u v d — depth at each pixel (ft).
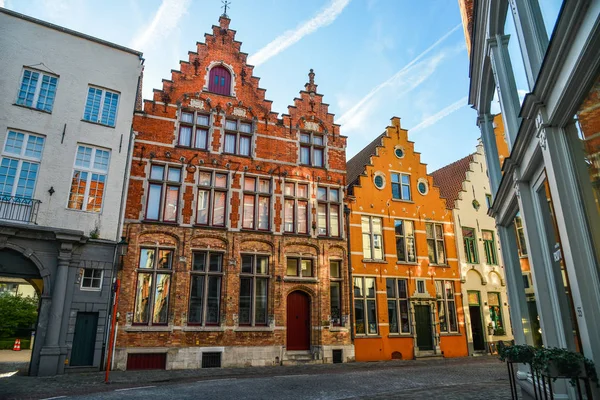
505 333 74.33
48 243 46.09
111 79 54.95
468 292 74.38
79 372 45.27
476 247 77.30
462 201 78.38
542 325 25.36
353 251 66.49
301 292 62.18
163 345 51.42
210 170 59.98
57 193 48.57
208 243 57.31
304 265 63.21
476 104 42.45
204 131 61.87
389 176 73.51
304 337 60.70
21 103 48.88
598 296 17.13
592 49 14.82
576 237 18.24
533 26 21.58
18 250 44.39
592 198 17.52
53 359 43.47
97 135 52.49
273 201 62.75
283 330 58.23
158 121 58.39
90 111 52.95
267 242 60.85
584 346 17.71
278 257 60.75
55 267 45.98
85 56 53.83
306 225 64.80
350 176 79.61
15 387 35.22
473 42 35.53
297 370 50.37
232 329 55.42
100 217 50.47
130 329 50.14
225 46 65.67
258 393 33.76
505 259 36.70
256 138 64.13
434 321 68.95
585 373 16.90
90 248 48.80
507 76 29.04
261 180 63.46
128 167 54.39
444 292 72.08
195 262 56.54
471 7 40.40
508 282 35.99
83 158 51.34
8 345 85.87
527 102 20.36
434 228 74.74
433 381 40.70
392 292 68.23
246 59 66.59
